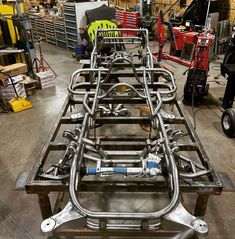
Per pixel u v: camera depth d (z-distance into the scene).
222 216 1.74
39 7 7.23
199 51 3.32
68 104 1.86
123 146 1.57
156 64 2.61
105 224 0.96
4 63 3.88
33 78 3.92
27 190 1.11
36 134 2.71
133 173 1.09
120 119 1.71
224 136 2.66
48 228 0.88
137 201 1.86
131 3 7.41
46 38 6.64
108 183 1.16
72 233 1.16
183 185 1.09
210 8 5.17
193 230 0.87
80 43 5.42
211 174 1.17
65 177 1.14
